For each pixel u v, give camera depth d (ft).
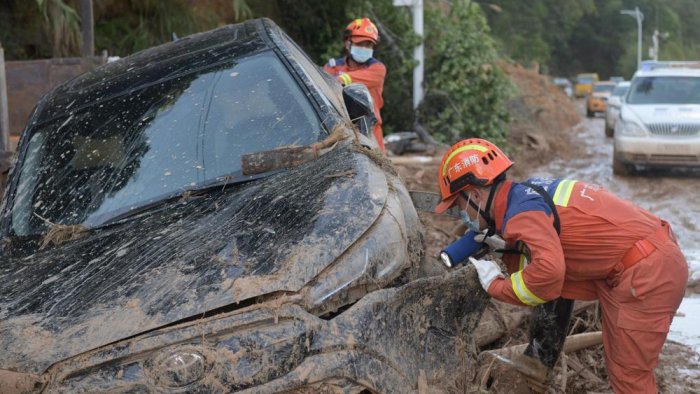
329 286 8.48
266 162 11.02
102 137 12.34
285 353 7.97
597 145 63.52
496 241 10.93
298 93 12.32
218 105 12.35
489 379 12.00
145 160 11.71
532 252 9.84
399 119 44.91
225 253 8.89
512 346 12.89
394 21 44.06
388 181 10.37
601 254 10.55
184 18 39.55
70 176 11.81
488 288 9.74
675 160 40.16
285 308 8.15
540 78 95.91
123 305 8.37
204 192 10.97
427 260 10.68
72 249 10.07
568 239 10.51
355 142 11.16
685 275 10.84
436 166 32.78
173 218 10.24
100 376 7.87
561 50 243.40
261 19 15.46
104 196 11.29
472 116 44.34
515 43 158.30
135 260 9.20
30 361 7.96
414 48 43.21
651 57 229.66
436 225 22.76
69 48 35.78
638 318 10.62
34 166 12.26
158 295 8.43
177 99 12.67
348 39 21.27
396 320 8.63
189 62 13.65
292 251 8.71
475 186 10.31
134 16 39.86
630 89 44.62
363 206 9.31
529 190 10.36
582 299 11.19
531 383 12.03
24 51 35.12
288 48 13.70
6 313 8.70
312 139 11.51
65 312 8.48
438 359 9.05
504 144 45.83
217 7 42.16
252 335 8.02
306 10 43.78
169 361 7.84
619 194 37.06
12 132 24.54
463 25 44.27
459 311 9.63
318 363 7.97
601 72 258.16
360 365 8.05
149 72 13.71
